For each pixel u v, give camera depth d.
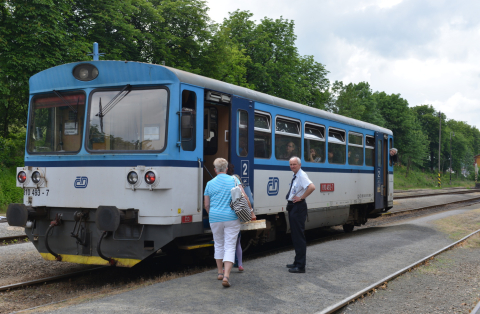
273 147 9.16
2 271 7.48
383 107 71.94
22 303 5.83
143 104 6.75
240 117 8.12
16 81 18.59
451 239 11.73
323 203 11.02
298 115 10.07
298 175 7.02
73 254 6.95
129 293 5.57
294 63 33.28
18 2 17.67
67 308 4.96
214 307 5.09
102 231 6.59
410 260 8.59
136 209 6.53
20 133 24.23
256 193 8.55
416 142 70.88
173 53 24.25
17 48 17.92
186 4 23.67
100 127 6.90
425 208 22.66
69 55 18.72
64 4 18.98
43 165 7.22
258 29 32.25
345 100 53.50
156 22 22.98
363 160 13.35
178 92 6.66
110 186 6.70
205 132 7.98
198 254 7.79
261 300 5.49
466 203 27.64
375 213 14.66
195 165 6.99
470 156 109.69
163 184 6.43
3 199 16.73
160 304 5.12
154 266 8.19
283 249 10.32
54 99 7.32
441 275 7.70
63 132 7.19
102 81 6.98
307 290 6.08
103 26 20.44
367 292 6.22
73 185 6.94
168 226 6.47
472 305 6.02
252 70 31.09
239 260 6.89
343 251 9.13
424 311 5.67
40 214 7.01
